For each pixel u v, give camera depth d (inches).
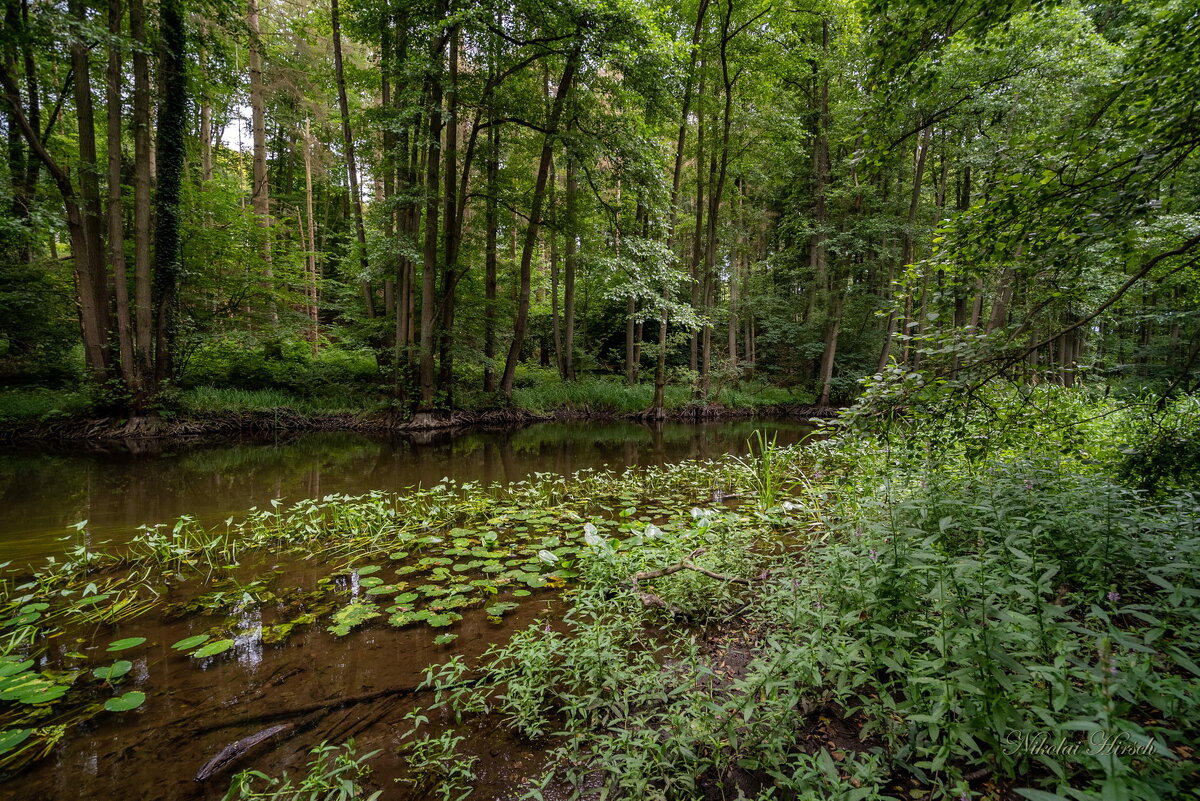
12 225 342.0
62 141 478.3
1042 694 61.2
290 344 645.9
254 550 176.6
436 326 552.1
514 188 593.3
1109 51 359.6
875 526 98.1
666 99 478.6
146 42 385.1
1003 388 113.5
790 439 482.0
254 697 95.3
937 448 118.0
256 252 538.9
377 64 535.2
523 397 644.1
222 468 316.8
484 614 129.0
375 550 176.1
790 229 833.5
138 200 403.2
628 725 84.6
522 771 76.1
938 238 121.0
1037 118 401.1
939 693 65.8
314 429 511.5
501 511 220.2
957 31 131.8
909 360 130.4
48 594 138.6
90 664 105.8
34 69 426.9
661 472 300.2
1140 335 645.3
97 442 396.5
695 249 685.9
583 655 92.8
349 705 92.8
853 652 73.7
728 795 68.9
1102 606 87.7
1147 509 102.8
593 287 813.2
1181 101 87.4
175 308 452.1
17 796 72.5
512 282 705.6
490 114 516.1
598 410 690.2
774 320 864.9
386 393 557.9
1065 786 51.0
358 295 673.0
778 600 106.1
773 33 613.3
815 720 80.9
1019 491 114.0
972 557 87.9
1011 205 105.0
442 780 74.2
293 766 77.8
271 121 804.6
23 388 423.2
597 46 419.5
